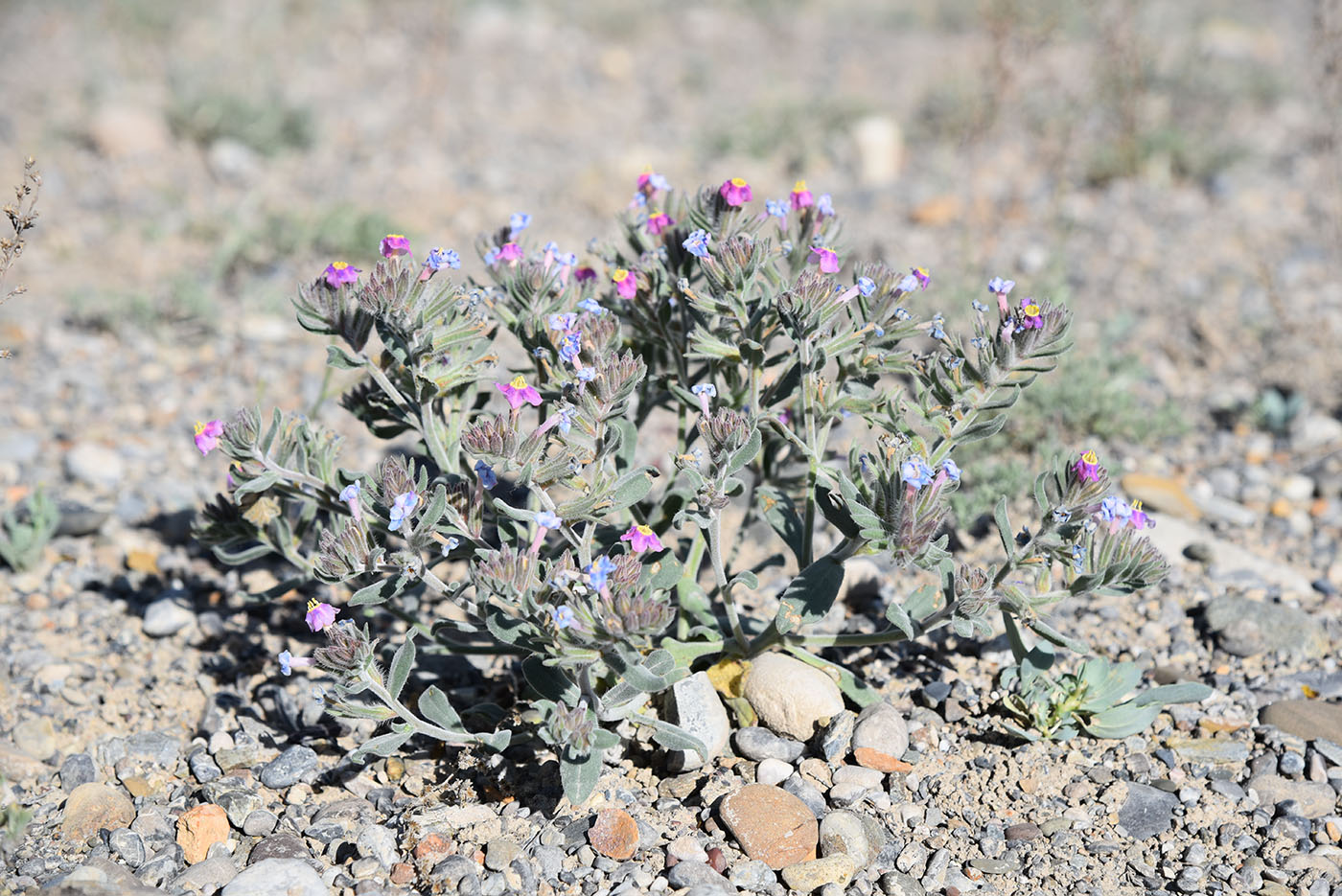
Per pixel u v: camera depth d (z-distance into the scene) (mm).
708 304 4668
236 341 8961
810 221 4973
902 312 4777
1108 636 5953
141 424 8023
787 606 4832
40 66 14703
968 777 4930
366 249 10336
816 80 15812
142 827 4695
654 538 4273
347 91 14492
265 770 4961
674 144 13352
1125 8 12430
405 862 4488
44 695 5520
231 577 6453
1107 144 12500
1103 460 7234
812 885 4391
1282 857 4598
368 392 5172
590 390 4332
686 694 4953
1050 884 4484
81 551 6680
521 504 5438
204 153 12438
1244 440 7836
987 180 12250
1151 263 10297
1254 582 6367
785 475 5938
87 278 9906
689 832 4609
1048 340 4574
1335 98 11195
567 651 4254
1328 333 9000
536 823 4648
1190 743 5172
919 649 5734
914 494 4289
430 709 4723
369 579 4703
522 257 4984
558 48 16656
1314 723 5219
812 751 4949
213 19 16750
